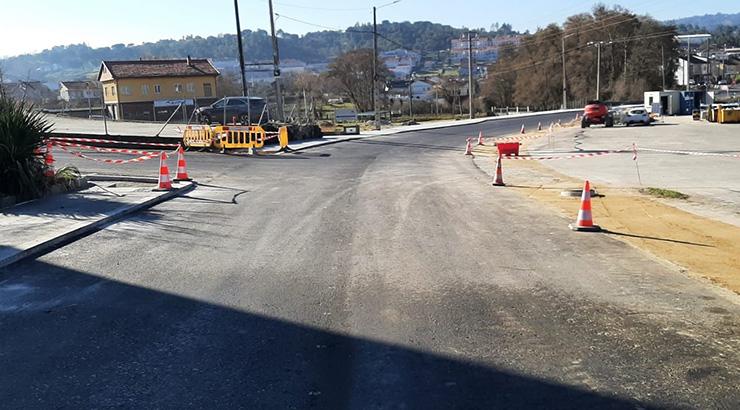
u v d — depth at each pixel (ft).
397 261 27.73
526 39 347.77
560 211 41.27
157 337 18.83
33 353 17.66
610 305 21.59
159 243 31.35
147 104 233.76
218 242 31.55
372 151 95.91
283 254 29.04
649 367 16.48
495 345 18.04
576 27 330.13
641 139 114.52
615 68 325.21
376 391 15.24
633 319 20.17
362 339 18.60
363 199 46.39
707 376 15.92
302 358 17.25
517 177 61.82
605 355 17.28
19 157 42.98
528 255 28.84
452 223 36.76
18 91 102.01
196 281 24.70
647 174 62.75
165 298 22.57
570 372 16.21
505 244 31.14
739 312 20.84
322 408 14.43
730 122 156.97
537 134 142.41
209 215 39.34
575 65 328.90
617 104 297.53
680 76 412.57
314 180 58.80
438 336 18.78
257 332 19.22
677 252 29.63
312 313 20.90
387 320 20.18
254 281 24.67
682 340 18.35
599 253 29.30
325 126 164.35
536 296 22.63
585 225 34.73
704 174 61.67
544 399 14.78
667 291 23.25
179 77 238.89
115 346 18.15
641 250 29.96
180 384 15.69
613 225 36.40
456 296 22.65
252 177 60.90
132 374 16.26
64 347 18.08
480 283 24.29
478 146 110.22
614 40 296.10
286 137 92.58
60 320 20.34
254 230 34.60
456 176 62.80
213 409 14.39
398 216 39.06
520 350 17.67
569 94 332.19
